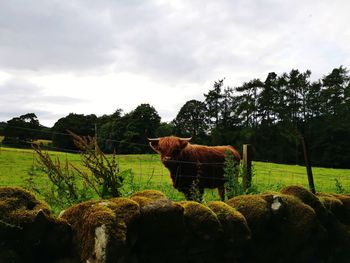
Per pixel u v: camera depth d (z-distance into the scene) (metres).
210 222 3.74
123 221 3.14
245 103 80.31
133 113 60.53
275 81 83.06
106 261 2.88
